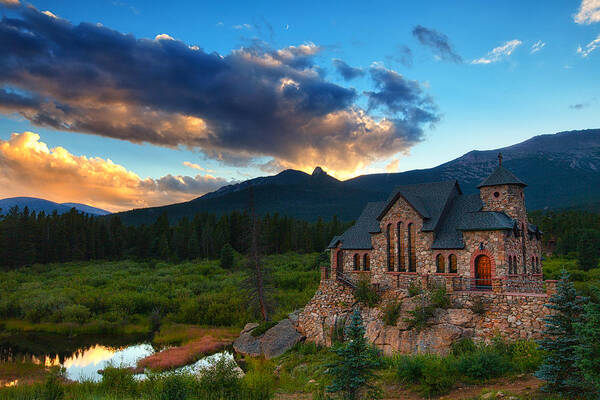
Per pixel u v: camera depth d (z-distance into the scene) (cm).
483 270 3947
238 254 13312
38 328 6544
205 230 14500
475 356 2570
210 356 4831
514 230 4069
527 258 4362
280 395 2767
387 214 4781
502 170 4291
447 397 2269
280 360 4044
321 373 3228
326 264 10019
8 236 12156
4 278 9912
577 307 1948
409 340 3244
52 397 2625
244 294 6775
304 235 15225
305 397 2689
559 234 11988
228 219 15912
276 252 14650
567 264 8519
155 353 4991
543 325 2798
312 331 4416
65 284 8981
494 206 4259
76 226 14200
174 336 6006
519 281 3731
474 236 4016
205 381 2588
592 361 1719
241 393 2603
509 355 2728
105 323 6562
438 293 3391
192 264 12075
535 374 2003
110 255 14125
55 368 4178
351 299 4253
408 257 4512
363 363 1997
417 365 2592
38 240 12938
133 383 2888
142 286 8681
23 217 12762
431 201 4647
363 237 5191
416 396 2389
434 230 4281
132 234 15512
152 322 6725
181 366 4378
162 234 15150
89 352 5259
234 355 4775
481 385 2348
